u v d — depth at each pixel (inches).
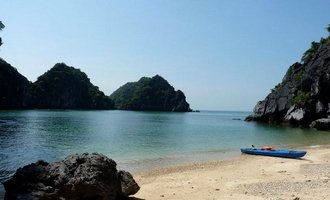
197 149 1493.6
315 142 1879.9
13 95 6614.2
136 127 3026.6
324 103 3454.7
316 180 740.0
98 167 547.5
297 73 4301.2
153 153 1350.9
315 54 3924.7
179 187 720.3
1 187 747.4
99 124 3353.8
